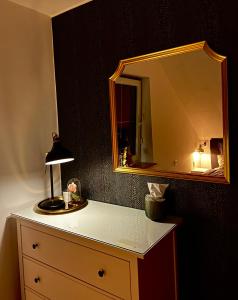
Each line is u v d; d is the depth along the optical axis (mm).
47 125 2068
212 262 1474
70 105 2045
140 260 1213
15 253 1867
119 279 1261
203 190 1472
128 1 1646
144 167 1680
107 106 1827
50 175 1917
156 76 1570
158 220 1509
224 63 1330
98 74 1849
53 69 2107
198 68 1421
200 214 1492
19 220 1734
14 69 1834
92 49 1858
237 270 1396
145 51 1604
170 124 1549
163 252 1393
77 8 1906
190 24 1428
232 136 1361
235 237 1389
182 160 1523
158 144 1609
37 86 1988
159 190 1531
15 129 1845
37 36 1979
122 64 1691
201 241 1501
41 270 1635
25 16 1896
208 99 1405
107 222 1531
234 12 1296
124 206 1817
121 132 1757
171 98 1529
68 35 1985
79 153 2035
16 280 1879
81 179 2043
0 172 1765
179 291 1600
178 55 1479
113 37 1739
